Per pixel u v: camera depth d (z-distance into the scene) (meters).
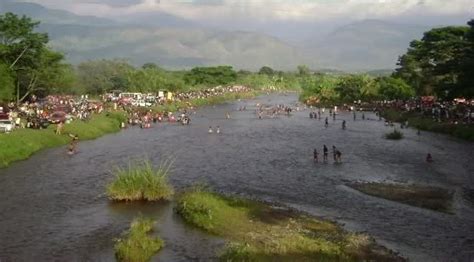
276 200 51.81
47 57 121.38
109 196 50.59
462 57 121.00
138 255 34.44
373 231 41.62
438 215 46.78
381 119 142.88
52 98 147.88
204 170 67.56
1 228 41.19
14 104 118.12
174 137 102.69
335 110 163.62
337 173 66.62
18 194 52.56
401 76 196.62
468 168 70.50
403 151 85.44
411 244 38.50
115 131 111.19
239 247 34.81
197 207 44.34
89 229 41.12
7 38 116.44
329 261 33.19
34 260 34.25
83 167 67.88
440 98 140.00
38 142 82.94
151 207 47.50
